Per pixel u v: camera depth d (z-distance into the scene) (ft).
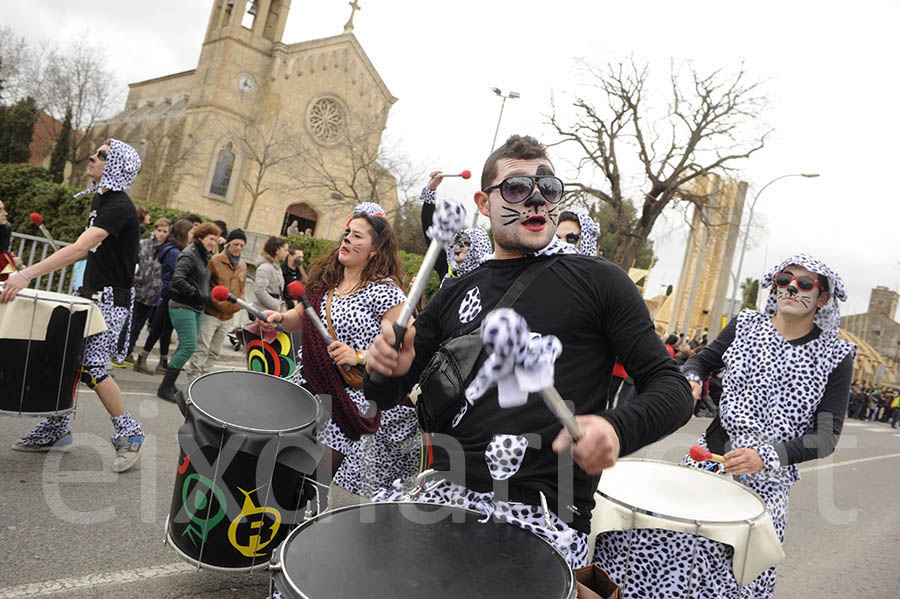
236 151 134.92
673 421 4.92
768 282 9.39
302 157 136.87
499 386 3.75
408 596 4.04
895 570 16.72
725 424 9.39
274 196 137.18
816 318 9.06
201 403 8.25
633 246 88.28
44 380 12.16
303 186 132.46
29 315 11.92
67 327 12.18
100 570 9.58
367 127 132.57
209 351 25.11
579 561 5.40
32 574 9.14
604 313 5.43
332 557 4.46
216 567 8.18
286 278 25.20
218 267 24.02
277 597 4.33
